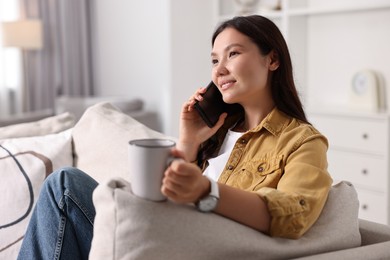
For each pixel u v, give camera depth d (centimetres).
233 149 159
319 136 146
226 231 120
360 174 370
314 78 441
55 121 226
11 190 196
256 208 124
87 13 592
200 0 499
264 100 159
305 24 440
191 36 498
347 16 416
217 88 163
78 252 145
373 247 134
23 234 193
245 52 152
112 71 581
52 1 586
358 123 369
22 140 208
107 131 199
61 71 596
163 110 518
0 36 570
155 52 527
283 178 137
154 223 115
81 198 144
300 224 126
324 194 134
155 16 523
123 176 186
